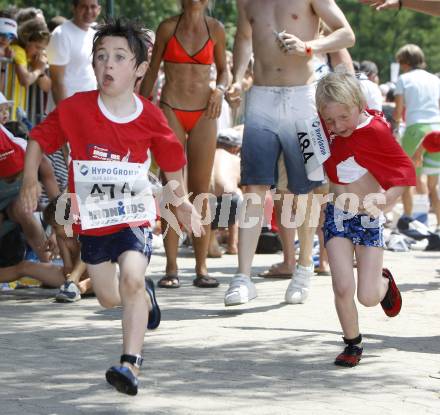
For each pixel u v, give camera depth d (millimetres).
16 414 14312
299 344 19578
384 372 17328
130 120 16359
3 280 26125
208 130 28000
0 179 25125
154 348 19078
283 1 24656
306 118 24516
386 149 17922
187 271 32219
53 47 30219
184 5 27516
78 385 16109
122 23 16266
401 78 42781
